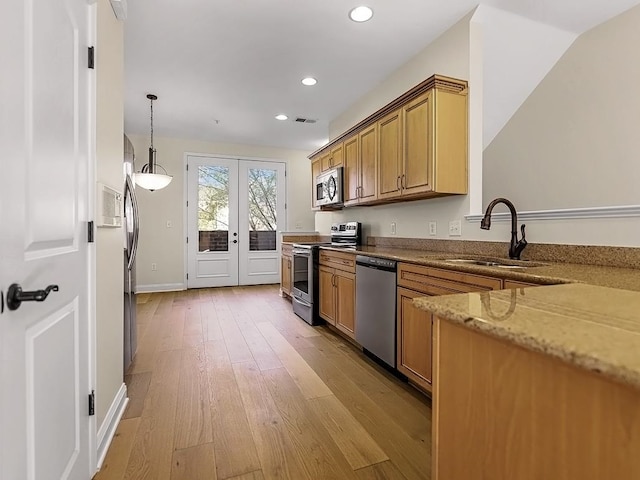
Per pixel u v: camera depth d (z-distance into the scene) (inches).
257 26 101.4
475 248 97.5
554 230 78.5
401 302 90.0
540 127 117.1
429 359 79.6
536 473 23.9
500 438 26.5
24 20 35.3
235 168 237.9
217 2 90.7
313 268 144.8
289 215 253.0
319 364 102.3
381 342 97.8
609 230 68.7
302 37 106.8
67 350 46.8
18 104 34.2
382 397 82.2
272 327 140.6
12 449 32.9
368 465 58.6
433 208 113.7
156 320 149.8
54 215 42.6
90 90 56.2
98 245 60.8
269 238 248.4
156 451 61.7
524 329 23.6
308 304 146.6
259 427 69.4
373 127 124.2
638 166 92.0
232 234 237.8
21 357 34.7
